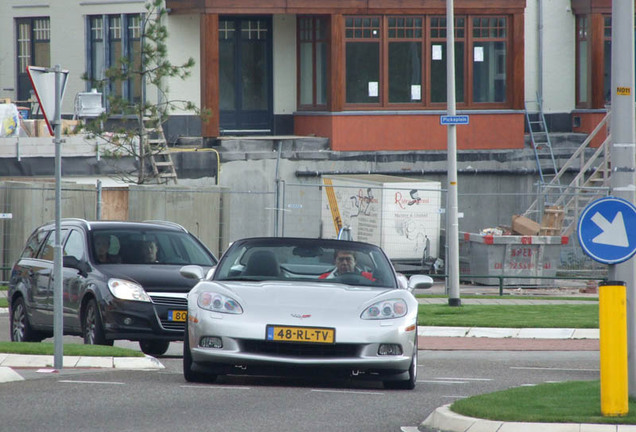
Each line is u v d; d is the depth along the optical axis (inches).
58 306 1024.2
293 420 762.8
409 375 952.3
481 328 1515.7
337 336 904.3
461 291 2161.7
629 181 796.6
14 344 1119.6
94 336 1164.5
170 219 2041.1
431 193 2255.2
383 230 2230.6
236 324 903.7
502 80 2652.6
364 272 1002.7
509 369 1168.2
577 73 2849.4
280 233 2487.7
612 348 727.7
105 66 2691.9
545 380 1062.4
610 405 728.3
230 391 898.7
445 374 1114.1
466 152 2610.7
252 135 2679.6
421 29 2588.6
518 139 2655.0
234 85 2662.4
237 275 987.9
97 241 1234.0
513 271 2236.7
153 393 873.5
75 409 785.6
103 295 1155.3
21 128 2298.2
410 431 737.0
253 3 2496.3
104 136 2260.1
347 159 2534.5
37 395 850.1
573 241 2384.4
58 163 1019.9
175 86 2539.4
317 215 2519.7
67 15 2755.9
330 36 2544.3
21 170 2213.3
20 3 2834.6
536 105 2832.2
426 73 2588.6
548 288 2230.6
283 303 920.9
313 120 2618.1
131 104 2246.6
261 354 901.8
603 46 2795.3
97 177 2297.0
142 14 2605.8
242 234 2480.3
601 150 2556.6
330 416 786.2
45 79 1000.9
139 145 2274.9
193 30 2556.6
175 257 1250.0
